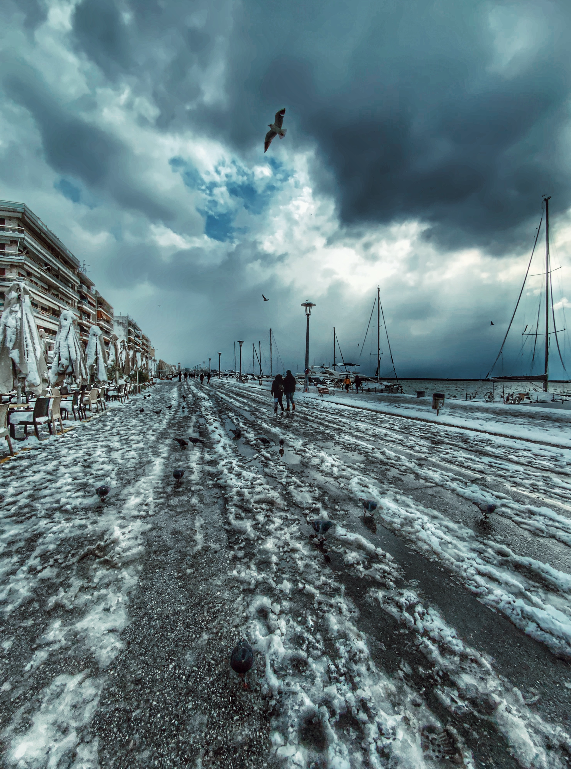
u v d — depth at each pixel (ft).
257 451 20.26
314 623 6.32
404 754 4.09
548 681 5.21
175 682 5.00
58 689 4.84
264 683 5.04
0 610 6.49
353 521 10.87
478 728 4.45
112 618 6.31
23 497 12.46
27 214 105.91
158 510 11.43
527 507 12.07
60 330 33.76
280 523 10.62
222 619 6.36
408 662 5.50
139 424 30.50
